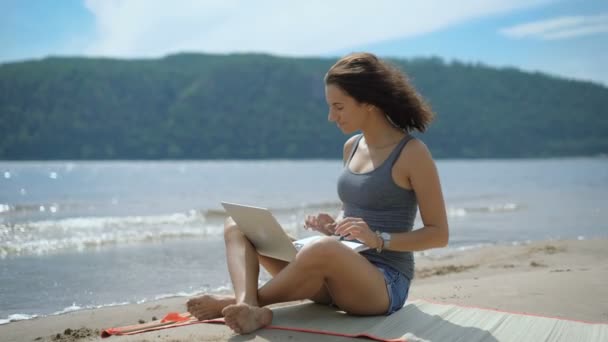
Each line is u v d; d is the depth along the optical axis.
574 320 3.30
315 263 2.83
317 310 3.25
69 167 70.62
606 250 7.87
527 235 10.47
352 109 3.03
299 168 70.56
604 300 3.94
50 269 6.81
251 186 31.86
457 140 132.25
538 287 4.45
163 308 4.80
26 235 10.04
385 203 3.01
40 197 22.47
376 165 3.03
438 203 2.95
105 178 41.34
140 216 14.60
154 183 34.94
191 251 8.41
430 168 2.94
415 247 2.89
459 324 2.96
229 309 2.79
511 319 3.08
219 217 14.30
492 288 4.48
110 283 6.02
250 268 3.04
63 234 10.25
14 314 4.67
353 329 2.86
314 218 3.32
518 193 24.72
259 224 2.92
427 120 3.11
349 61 3.05
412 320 2.99
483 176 46.12
